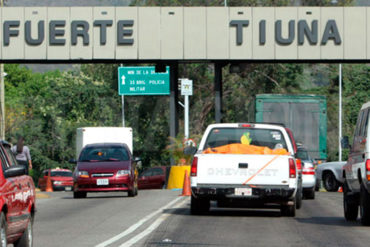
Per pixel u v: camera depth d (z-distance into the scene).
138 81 115.50
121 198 53.34
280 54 72.56
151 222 33.44
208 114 140.62
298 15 72.56
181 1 138.75
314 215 38.47
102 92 154.38
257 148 36.62
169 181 71.50
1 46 72.19
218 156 35.41
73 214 38.62
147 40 72.94
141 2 140.88
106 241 26.28
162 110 144.12
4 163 22.59
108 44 72.75
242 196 35.22
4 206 20.08
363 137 31.78
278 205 43.16
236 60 73.62
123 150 57.91
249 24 72.75
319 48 72.69
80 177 54.66
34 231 30.09
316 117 68.25
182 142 75.06
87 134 82.69
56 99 159.50
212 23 72.94
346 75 134.88
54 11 72.44
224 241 26.28
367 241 26.48
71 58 72.44
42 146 162.25
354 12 72.81
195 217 35.84
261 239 26.94
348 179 34.78
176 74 75.62
